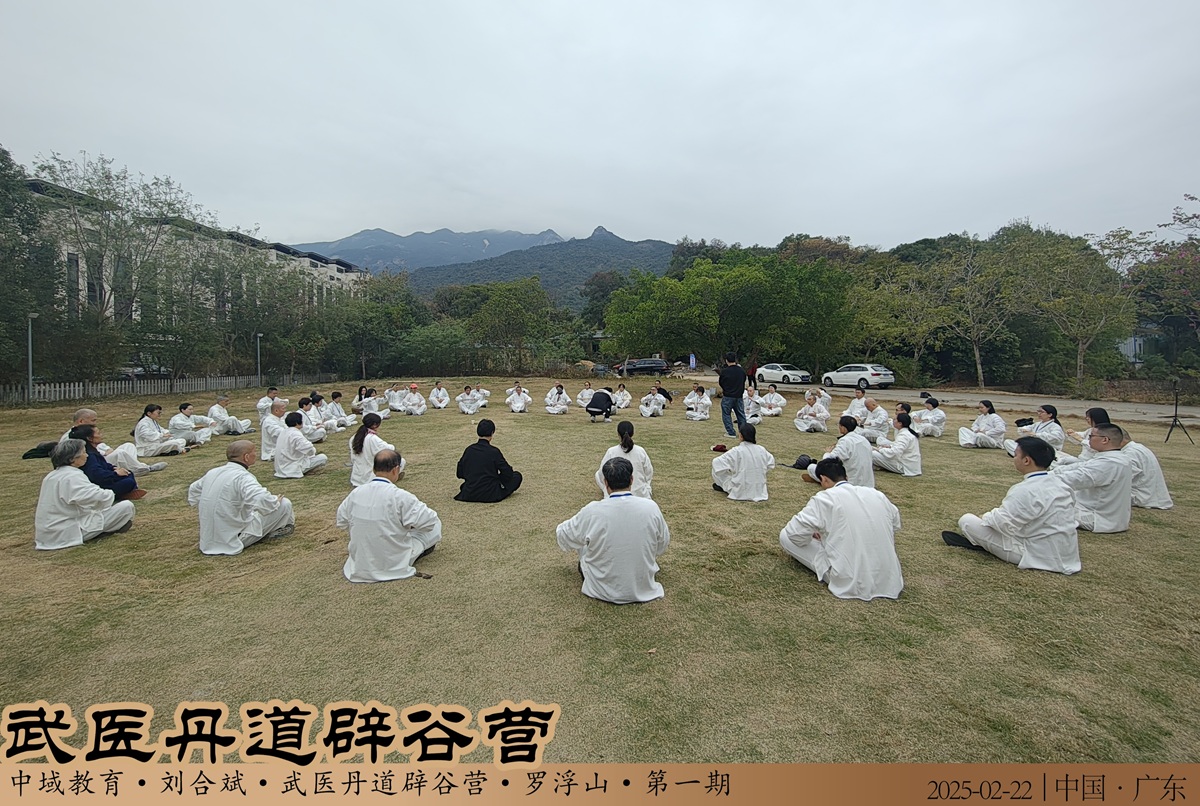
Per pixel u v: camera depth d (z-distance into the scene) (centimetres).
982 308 2638
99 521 493
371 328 3384
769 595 381
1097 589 388
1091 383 2308
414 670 294
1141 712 260
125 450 720
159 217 2209
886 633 330
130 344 2184
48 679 288
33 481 738
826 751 236
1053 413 820
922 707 263
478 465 612
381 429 1211
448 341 3341
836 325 2148
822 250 4409
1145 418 1489
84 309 2031
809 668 294
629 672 291
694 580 406
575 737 246
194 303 2483
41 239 1897
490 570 424
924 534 505
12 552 463
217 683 284
